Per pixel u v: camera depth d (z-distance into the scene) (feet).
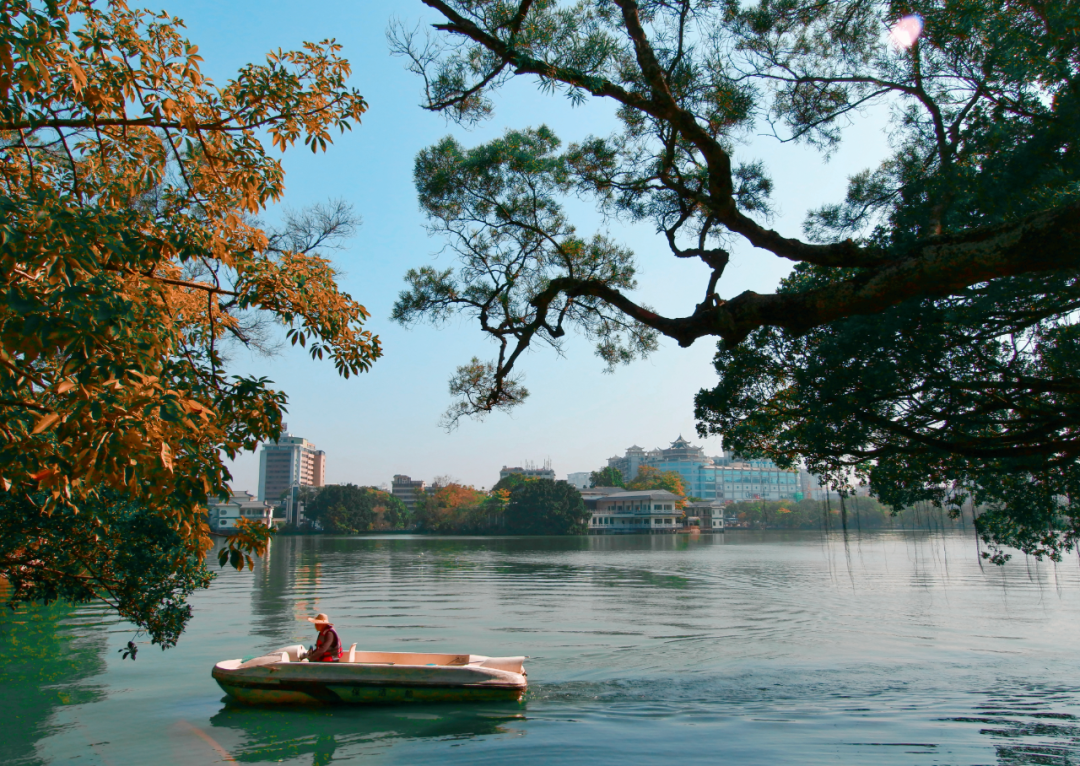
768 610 93.50
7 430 13.74
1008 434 31.83
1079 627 76.33
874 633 73.51
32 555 41.75
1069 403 32.22
